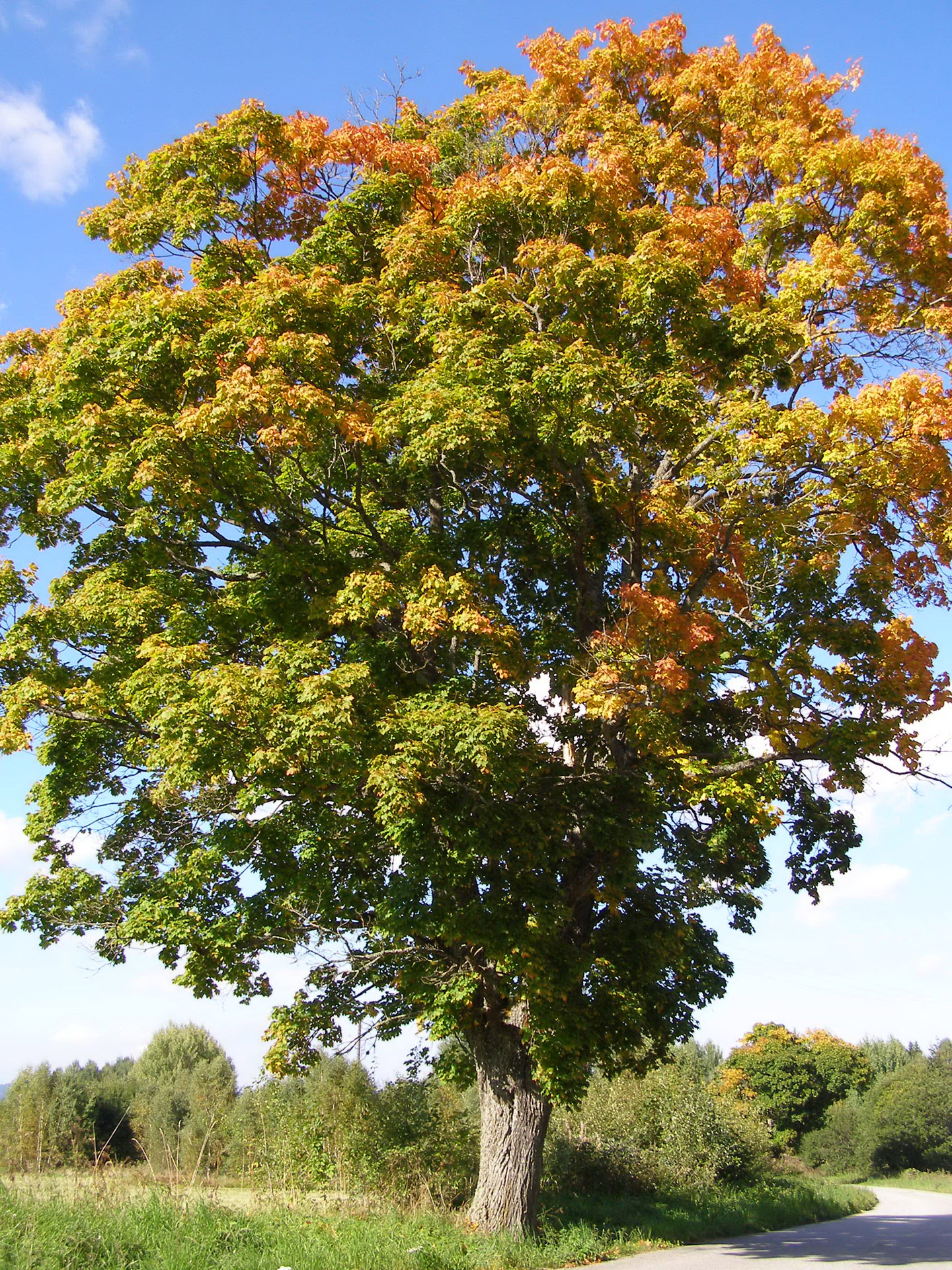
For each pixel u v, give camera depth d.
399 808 11.14
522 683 14.70
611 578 16.80
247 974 15.30
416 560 13.43
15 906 15.27
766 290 15.17
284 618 13.59
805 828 18.67
